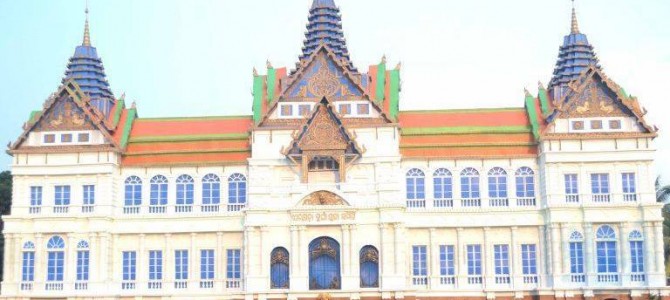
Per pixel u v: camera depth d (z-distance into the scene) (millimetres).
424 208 101375
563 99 101312
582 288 96812
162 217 102875
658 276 96688
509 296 98688
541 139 100312
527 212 100688
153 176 104438
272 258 99125
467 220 101000
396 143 101125
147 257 102938
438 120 105438
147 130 107500
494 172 102438
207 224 102562
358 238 98688
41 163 103625
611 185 99500
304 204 99438
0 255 126938
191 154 104625
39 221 102188
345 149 99812
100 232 101500
